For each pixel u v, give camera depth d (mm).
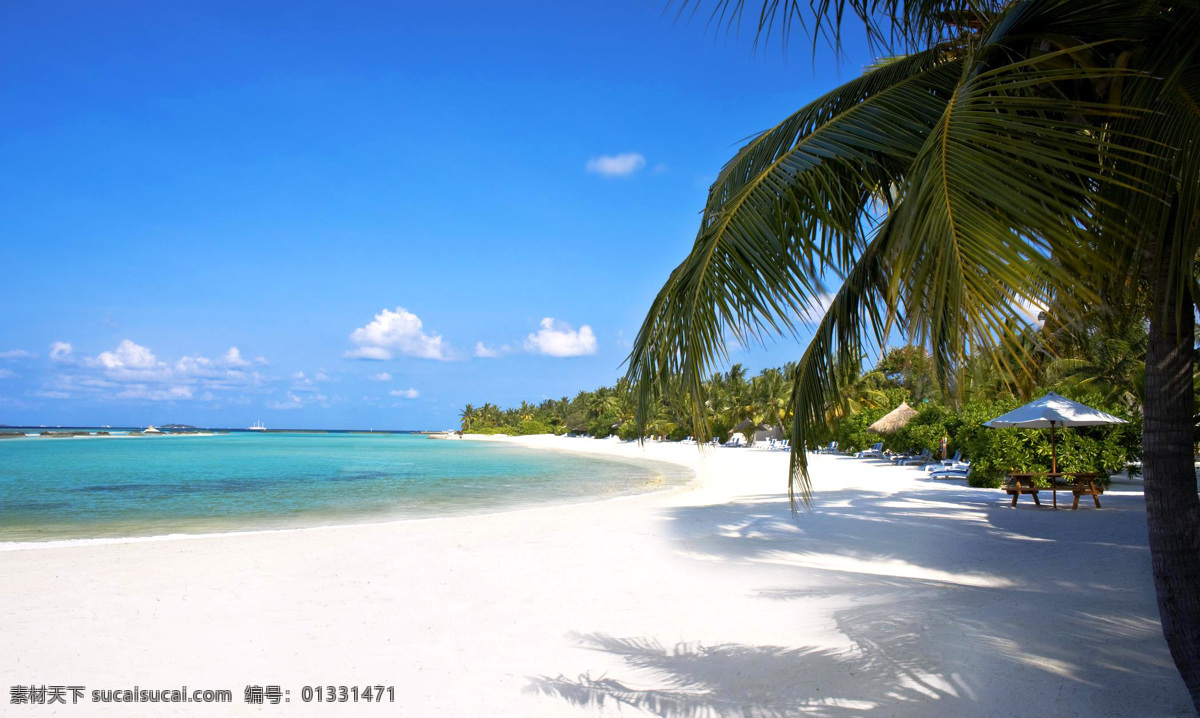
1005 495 15656
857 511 13102
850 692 4062
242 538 10977
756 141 4598
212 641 5488
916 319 2373
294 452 66250
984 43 3203
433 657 5055
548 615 6125
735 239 3303
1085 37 3031
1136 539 9117
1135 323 3836
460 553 9328
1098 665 4309
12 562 8922
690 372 3180
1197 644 2982
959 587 6719
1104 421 11586
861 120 3514
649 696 4199
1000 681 4109
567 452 69500
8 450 64875
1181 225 2674
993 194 2285
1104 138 2799
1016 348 2209
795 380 5094
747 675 4453
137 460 47188
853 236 3898
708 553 9062
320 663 4945
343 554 9336
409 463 46000
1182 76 2748
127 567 8508
